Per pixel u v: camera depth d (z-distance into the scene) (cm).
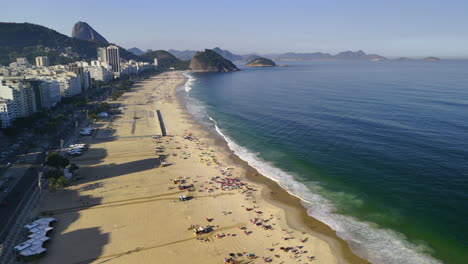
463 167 11975
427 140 15050
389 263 7444
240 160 13875
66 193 10494
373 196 10356
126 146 15475
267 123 19875
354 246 8062
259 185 11425
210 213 9538
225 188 11156
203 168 12950
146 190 10881
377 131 16850
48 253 7544
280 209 9800
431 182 11000
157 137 17088
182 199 10231
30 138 16525
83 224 8769
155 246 7919
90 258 7419
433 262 7431
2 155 13825
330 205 10000
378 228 8769
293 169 12731
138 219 9100
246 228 8794
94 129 18388
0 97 18350
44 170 12194
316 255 7719
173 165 13212
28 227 8288
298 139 16350
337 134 16738
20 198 10038
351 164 12838
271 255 7694
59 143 15725
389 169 12181
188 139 16975
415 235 8406
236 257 7588
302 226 8925
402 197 10194
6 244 7800
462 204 9606
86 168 12631
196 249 7844
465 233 8331
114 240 8100
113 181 11500
